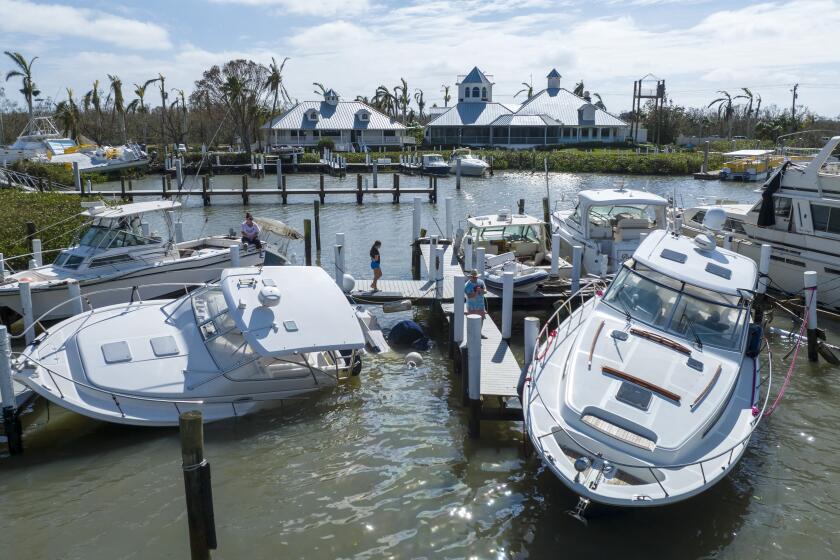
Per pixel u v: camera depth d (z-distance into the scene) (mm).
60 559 7324
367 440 10094
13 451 9383
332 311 11414
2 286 13766
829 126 69250
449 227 22922
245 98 63344
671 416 8023
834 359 13047
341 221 31266
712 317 9766
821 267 16062
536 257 17562
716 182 51219
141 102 81688
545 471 9281
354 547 7637
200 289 12141
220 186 47781
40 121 61406
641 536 7879
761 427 10555
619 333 9547
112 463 9234
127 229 15797
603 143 75125
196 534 6977
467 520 8164
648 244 11242
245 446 9820
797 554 7594
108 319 11141
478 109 78812
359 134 74312
